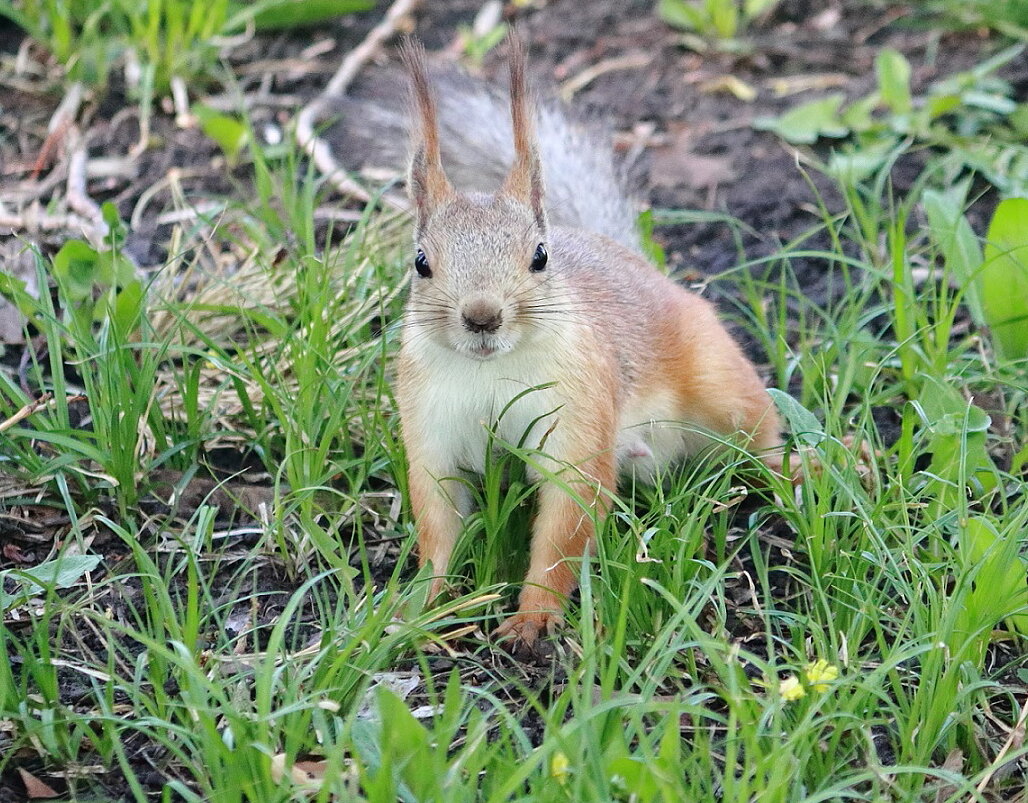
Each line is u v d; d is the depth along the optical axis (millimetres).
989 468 9602
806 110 15227
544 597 9031
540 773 7035
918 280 12875
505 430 9242
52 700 7934
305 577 9422
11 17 15828
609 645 8289
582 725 6746
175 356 11742
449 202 9164
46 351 11742
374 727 7371
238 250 13164
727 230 13789
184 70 15648
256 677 7758
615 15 17672
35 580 8211
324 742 7086
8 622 8805
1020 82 15641
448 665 8609
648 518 8938
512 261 8766
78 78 15406
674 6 17172
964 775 7801
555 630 8945
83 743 7852
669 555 8719
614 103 15922
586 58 16828
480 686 8398
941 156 14492
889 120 14969
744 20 17469
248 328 10844
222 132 14258
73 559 8695
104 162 14562
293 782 6938
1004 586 8266
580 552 9188
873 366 10633
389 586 8391
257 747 6797
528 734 7961
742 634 8945
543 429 9156
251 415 10445
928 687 7691
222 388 10719
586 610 7707
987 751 7930
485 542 9320
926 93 15641
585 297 9789
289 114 15461
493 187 13094
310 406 10094
